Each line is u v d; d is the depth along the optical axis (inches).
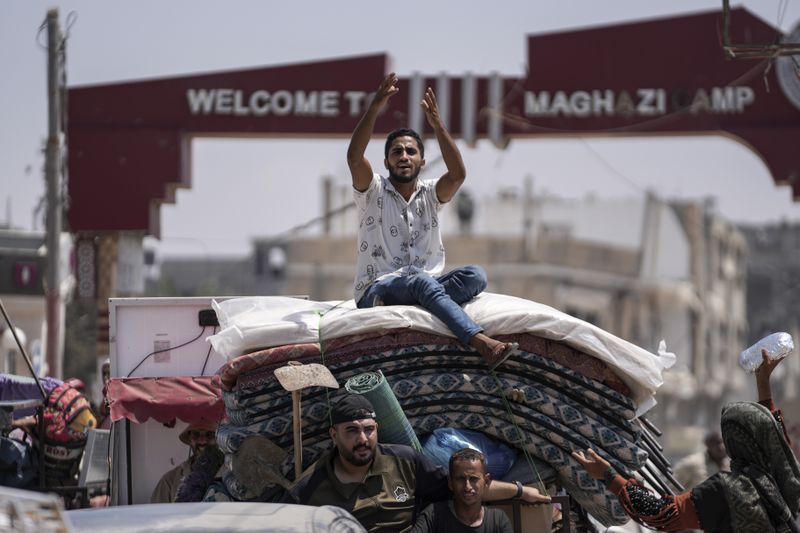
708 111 1466.5
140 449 712.4
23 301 1711.4
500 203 5260.8
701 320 5167.3
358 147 571.2
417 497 503.2
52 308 1306.6
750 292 5984.3
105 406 830.5
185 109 1494.8
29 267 1715.1
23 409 808.3
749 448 465.4
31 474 714.2
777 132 1455.5
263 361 520.4
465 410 529.0
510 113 1489.9
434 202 592.1
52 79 1312.7
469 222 5236.2
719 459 1005.8
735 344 5664.4
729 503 459.8
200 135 1504.7
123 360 715.4
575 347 533.3
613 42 1487.5
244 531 391.2
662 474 647.1
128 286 1489.9
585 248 5142.7
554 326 527.8
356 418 486.0
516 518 507.2
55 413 716.0
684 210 5241.1
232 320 555.2
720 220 5413.4
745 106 1465.3
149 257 4992.6
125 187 1482.5
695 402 5142.7
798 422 2127.2
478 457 488.4
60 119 1337.4
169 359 717.9
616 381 539.5
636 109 1477.6
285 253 5541.3
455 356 529.3
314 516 405.7
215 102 1494.8
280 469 514.0
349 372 523.2
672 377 4830.2
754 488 459.8
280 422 515.8
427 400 526.0
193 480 624.7
